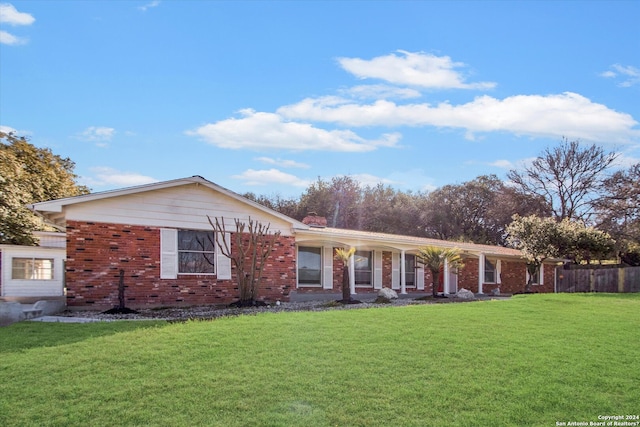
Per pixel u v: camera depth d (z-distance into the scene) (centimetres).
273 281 1908
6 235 2344
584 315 1384
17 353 830
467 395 682
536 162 4366
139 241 1603
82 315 1374
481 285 2675
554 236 2883
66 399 641
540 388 714
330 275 2245
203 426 574
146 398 645
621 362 852
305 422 589
